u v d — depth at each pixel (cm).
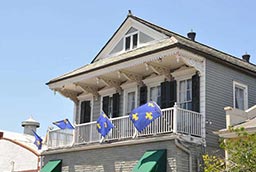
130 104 2386
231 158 1409
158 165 1836
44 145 2867
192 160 1897
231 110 1867
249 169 1355
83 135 2320
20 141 3034
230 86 2202
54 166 2384
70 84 2533
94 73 2358
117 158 2094
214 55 2125
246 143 1372
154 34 2342
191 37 2464
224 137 1786
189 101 2105
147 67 2133
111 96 2517
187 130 1938
